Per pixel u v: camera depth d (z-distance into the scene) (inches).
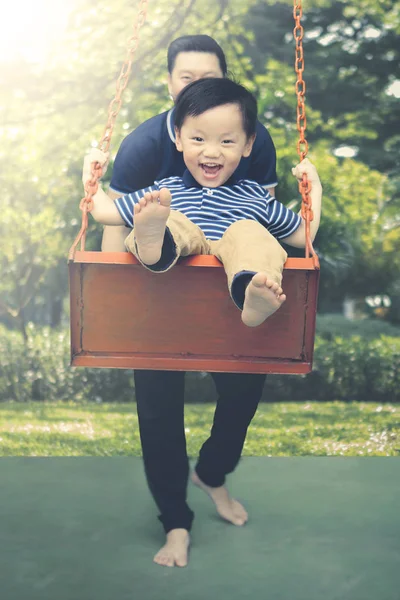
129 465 165.6
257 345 85.7
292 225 98.7
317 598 97.0
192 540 117.6
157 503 111.1
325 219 377.4
